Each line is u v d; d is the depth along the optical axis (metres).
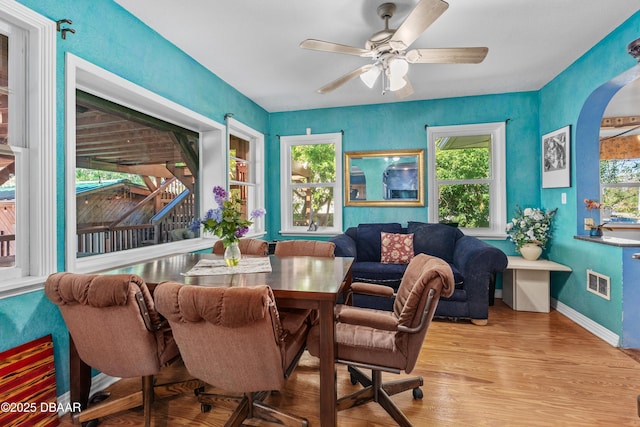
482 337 2.74
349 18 2.30
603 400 1.83
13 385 1.53
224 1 2.11
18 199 1.66
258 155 4.41
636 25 2.25
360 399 1.69
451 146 4.17
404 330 1.41
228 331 1.23
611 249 2.59
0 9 1.50
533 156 3.84
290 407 1.80
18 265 1.66
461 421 1.66
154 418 1.72
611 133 4.36
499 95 3.93
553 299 3.56
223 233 2.06
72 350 1.67
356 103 4.29
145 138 2.80
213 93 3.28
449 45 2.67
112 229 2.47
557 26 2.42
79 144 2.19
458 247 3.53
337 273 1.87
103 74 2.03
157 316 1.47
